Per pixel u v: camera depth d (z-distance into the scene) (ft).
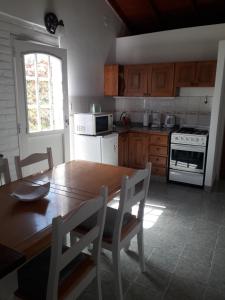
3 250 3.64
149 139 13.71
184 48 13.67
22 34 9.59
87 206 4.10
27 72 9.91
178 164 13.10
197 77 12.71
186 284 6.36
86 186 6.15
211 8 13.56
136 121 16.12
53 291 3.84
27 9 9.55
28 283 4.20
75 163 8.28
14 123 9.61
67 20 11.62
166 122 14.60
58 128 11.65
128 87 14.61
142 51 14.87
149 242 8.12
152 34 14.26
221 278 6.57
